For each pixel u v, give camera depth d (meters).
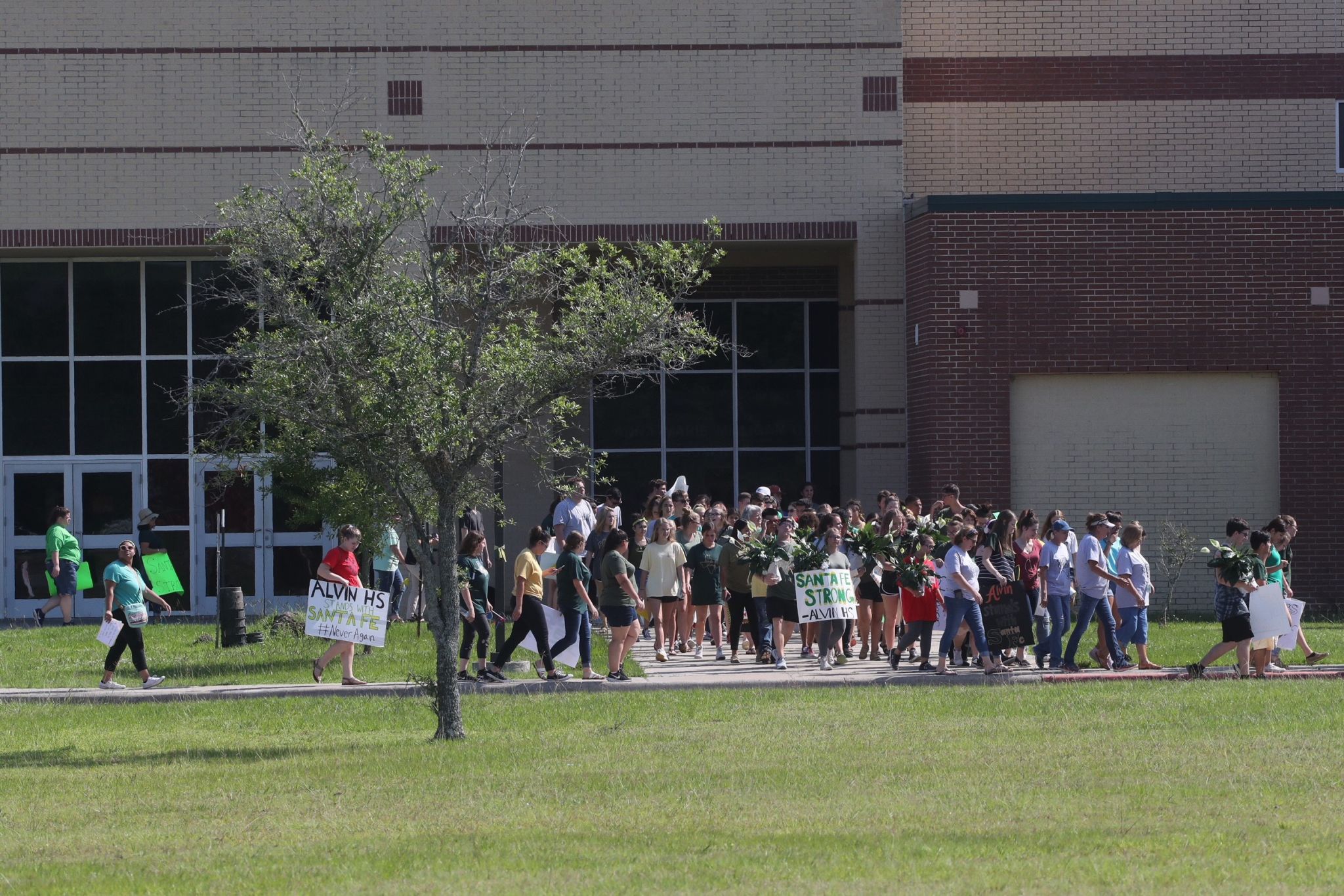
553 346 43.03
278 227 44.06
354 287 42.09
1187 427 75.81
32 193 79.38
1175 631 67.06
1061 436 75.81
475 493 54.25
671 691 50.69
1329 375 75.25
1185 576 76.25
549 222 79.62
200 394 61.34
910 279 78.88
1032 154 84.56
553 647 52.56
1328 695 46.78
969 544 52.84
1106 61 84.62
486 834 28.64
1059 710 44.34
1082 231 75.06
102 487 82.94
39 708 48.91
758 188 80.50
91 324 82.75
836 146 80.75
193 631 70.44
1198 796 30.92
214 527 83.06
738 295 87.94
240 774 36.00
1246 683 50.16
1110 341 75.00
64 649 63.81
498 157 78.88
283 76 79.75
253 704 49.03
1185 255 75.00
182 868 26.08
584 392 47.38
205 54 79.69
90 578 77.38
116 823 30.56
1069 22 84.62
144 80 79.62
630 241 80.06
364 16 80.06
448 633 41.69
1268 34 84.62
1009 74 84.62
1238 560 51.62
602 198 80.38
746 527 61.84
